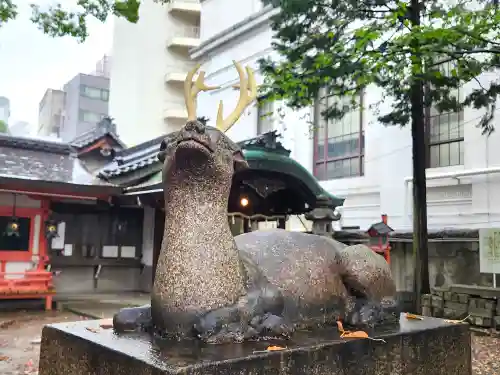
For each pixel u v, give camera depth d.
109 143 14.01
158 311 2.93
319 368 2.80
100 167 13.98
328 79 7.75
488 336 7.77
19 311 10.16
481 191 10.14
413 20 8.10
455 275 9.84
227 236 3.06
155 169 10.84
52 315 9.68
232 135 16.80
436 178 10.78
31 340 7.20
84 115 33.16
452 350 3.72
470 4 9.55
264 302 3.18
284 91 7.94
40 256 10.82
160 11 25.59
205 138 2.90
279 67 8.40
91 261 12.52
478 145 10.25
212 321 2.80
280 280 3.40
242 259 3.39
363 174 12.99
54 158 13.11
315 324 3.50
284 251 3.68
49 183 10.01
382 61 7.17
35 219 10.88
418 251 8.60
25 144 12.84
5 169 11.82
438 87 8.57
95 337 2.94
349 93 8.44
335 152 13.81
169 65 25.61
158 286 2.94
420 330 3.50
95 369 2.76
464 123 10.59
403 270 10.57
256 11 17.28
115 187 10.65
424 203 8.60
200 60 19.19
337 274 3.79
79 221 12.45
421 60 7.07
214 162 2.99
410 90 8.49
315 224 8.77
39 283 10.55
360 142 13.13
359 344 3.05
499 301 8.05
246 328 2.91
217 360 2.42
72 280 12.55
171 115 24.67
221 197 3.09
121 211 13.04
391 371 3.23
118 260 12.89
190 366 2.31
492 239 8.55
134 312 3.21
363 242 10.29
